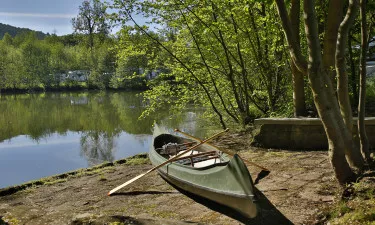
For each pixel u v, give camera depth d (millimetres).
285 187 5930
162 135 9391
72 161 13914
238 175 5094
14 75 63000
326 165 6957
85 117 26000
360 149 6137
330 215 4766
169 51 11523
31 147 16656
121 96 43312
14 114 28906
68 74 67688
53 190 6867
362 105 5820
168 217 5258
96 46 67188
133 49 11727
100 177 7562
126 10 10539
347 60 11102
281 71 11586
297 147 8617
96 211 5699
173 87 12781
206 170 5883
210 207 5602
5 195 6715
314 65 5172
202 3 10391
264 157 7988
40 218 5512
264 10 10656
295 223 4691
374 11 9633
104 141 17281
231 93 13180
